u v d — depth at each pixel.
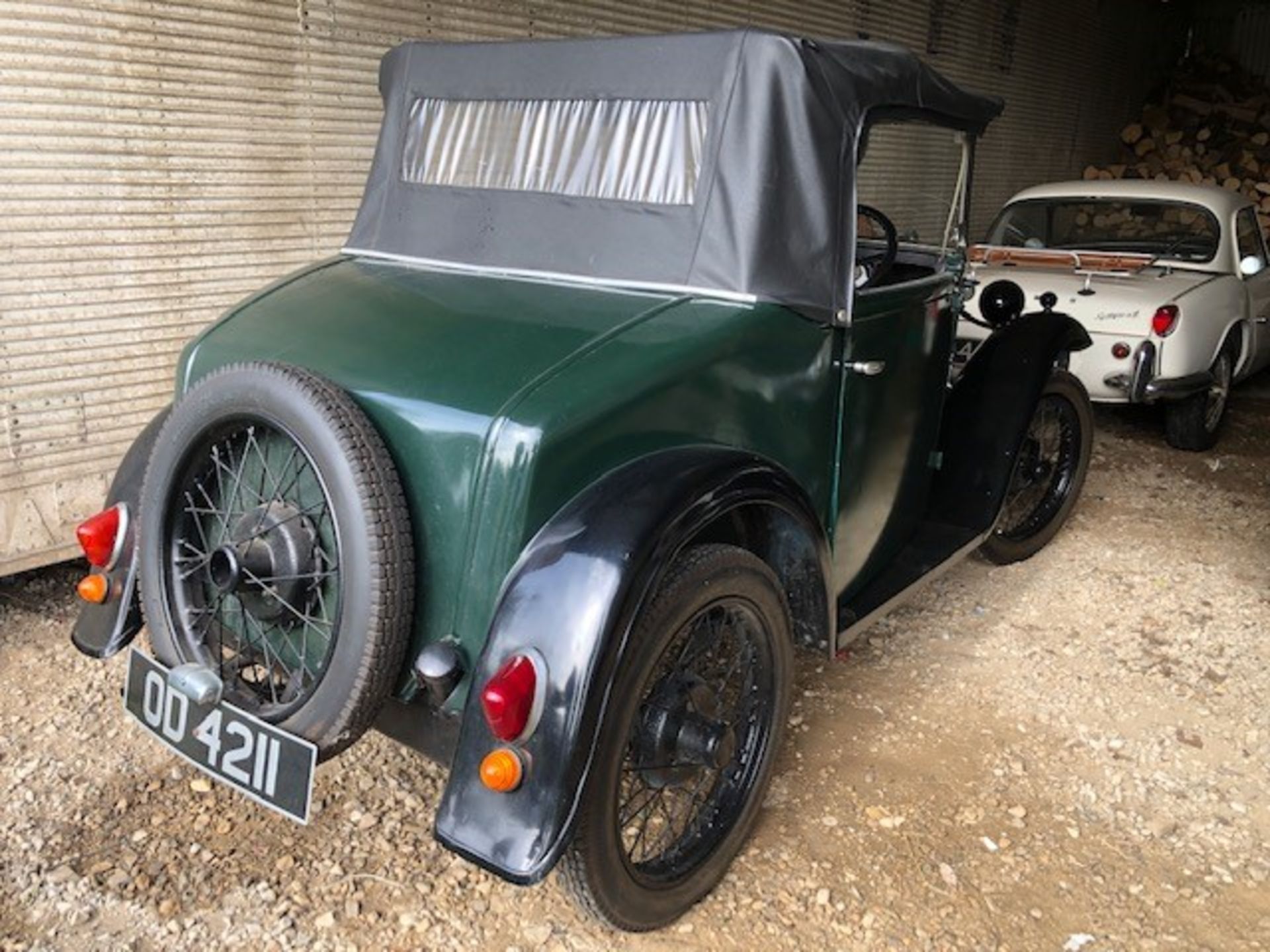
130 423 3.79
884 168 2.86
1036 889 2.45
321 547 2.10
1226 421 6.56
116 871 2.38
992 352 3.76
